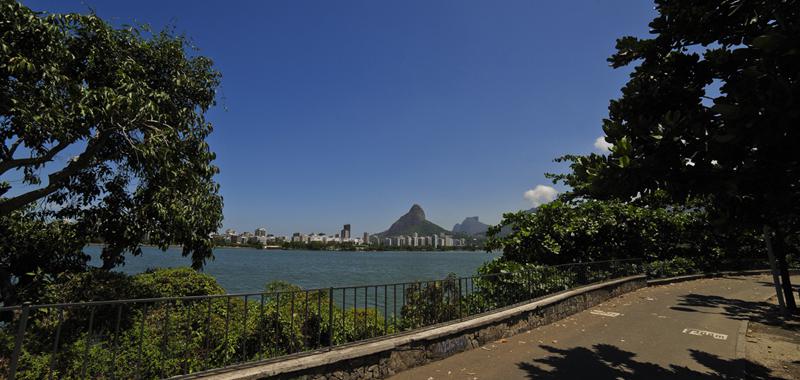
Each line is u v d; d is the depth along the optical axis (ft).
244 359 14.97
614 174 14.57
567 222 47.98
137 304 18.51
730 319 33.88
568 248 47.52
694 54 16.98
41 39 19.26
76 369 13.88
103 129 22.21
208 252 29.14
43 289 21.18
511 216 50.62
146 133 24.32
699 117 15.08
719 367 20.92
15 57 17.70
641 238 57.67
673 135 14.32
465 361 20.63
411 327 22.93
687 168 13.93
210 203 29.27
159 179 25.90
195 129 28.40
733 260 76.84
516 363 20.67
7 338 13.30
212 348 17.85
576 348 23.84
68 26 22.07
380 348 17.69
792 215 16.35
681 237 67.36
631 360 21.80
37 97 19.35
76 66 22.88
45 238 26.53
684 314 35.50
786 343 26.43
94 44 23.08
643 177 14.20
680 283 59.06
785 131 11.20
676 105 17.33
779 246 37.86
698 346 24.95
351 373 16.49
